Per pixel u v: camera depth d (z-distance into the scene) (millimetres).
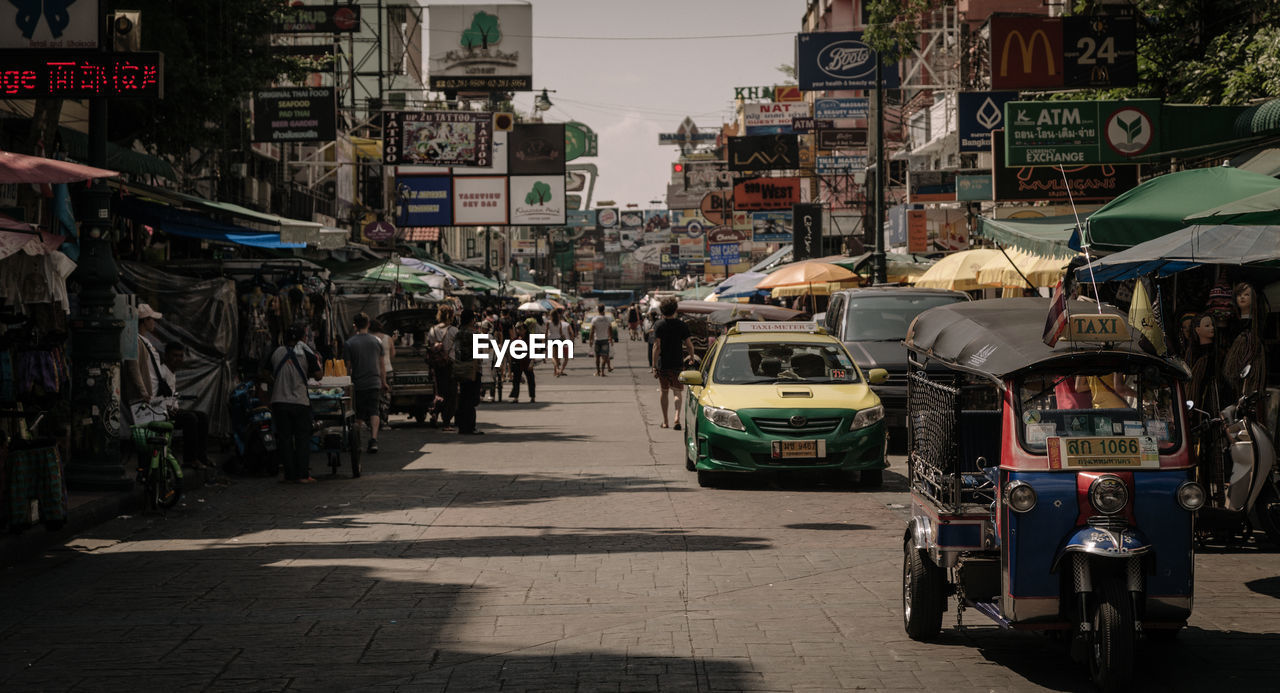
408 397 21938
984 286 20672
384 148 43312
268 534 10812
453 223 49312
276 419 14328
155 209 17969
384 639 7027
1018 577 6031
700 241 105938
